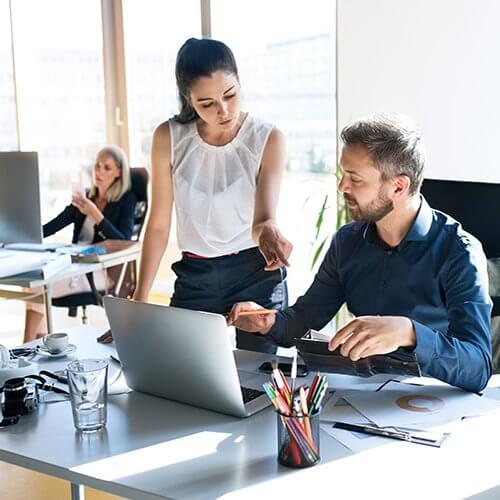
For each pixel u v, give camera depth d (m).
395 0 3.69
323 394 1.38
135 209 4.16
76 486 1.77
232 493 1.26
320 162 4.78
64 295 3.88
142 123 5.75
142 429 1.54
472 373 1.64
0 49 6.18
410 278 1.88
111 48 5.73
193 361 1.58
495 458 1.36
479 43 3.49
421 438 1.44
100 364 1.60
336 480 1.29
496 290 2.05
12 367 1.89
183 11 5.38
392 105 3.79
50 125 6.11
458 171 3.67
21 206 3.16
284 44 4.87
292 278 4.89
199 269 2.30
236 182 2.23
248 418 1.59
